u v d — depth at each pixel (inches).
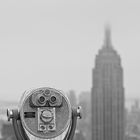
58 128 280.1
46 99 279.9
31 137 276.8
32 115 278.8
